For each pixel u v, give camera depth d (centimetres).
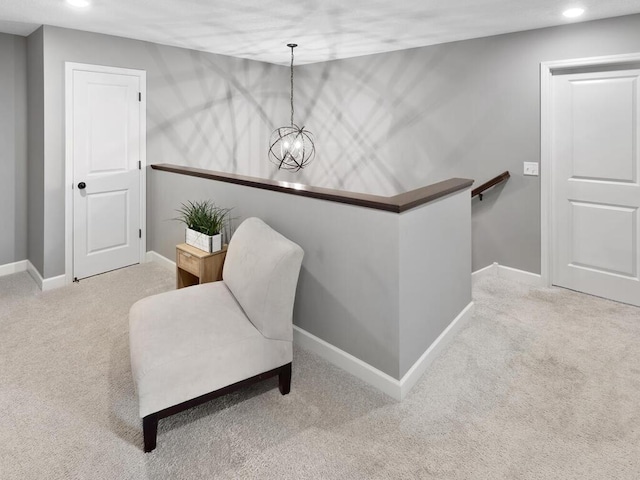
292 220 249
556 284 356
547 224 347
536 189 348
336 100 486
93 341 261
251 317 199
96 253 381
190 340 179
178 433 182
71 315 299
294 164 542
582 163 329
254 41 385
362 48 411
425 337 229
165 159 418
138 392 163
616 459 166
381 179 454
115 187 386
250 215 283
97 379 221
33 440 176
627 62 296
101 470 161
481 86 365
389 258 199
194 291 226
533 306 316
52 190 346
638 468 161
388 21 316
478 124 372
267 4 280
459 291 274
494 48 354
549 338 266
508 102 352
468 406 200
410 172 427
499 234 375
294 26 334
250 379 193
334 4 280
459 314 278
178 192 370
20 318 293
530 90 339
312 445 175
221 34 360
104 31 350
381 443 176
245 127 489
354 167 480
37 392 209
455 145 389
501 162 363
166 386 167
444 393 211
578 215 337
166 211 392
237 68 470
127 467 163
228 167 477
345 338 228
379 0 271
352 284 219
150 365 164
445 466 163
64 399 204
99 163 372
